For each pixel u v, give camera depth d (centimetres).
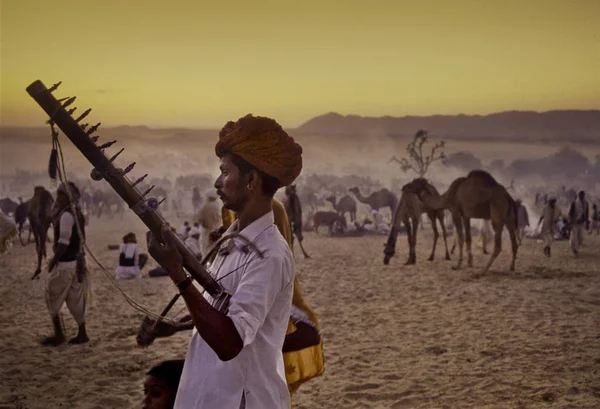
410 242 1783
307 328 364
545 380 669
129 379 700
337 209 3828
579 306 1073
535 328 916
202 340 257
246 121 256
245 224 262
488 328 923
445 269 1639
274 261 250
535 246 2284
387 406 608
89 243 2683
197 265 241
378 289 1321
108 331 929
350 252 2189
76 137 233
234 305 240
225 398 246
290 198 1955
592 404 586
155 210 234
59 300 842
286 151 258
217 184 263
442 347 821
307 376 364
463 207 1602
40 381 693
